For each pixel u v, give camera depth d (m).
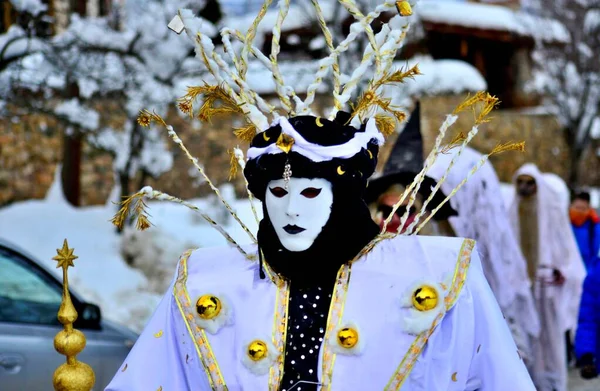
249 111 3.16
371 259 3.01
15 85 10.78
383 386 2.83
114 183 16.94
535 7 26.91
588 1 25.92
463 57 26.94
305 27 16.59
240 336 2.96
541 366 8.41
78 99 11.91
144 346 3.12
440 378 2.86
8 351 5.54
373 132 3.02
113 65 11.59
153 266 12.55
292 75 14.55
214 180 18.92
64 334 3.11
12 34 10.40
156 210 16.59
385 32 3.14
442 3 25.55
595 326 6.57
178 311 3.08
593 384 9.27
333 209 2.95
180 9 3.12
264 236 3.03
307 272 2.98
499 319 3.00
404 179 5.39
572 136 27.19
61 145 16.22
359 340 2.86
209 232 15.15
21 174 15.70
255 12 19.33
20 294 5.99
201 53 3.14
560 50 26.53
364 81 10.89
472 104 3.11
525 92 28.16
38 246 12.68
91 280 11.31
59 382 3.09
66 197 15.55
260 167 2.96
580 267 8.55
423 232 5.48
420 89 19.00
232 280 3.08
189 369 3.01
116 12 12.47
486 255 6.81
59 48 10.84
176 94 11.98
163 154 13.22
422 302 2.85
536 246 8.59
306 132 2.92
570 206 10.93
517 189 8.69
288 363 2.91
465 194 6.57
